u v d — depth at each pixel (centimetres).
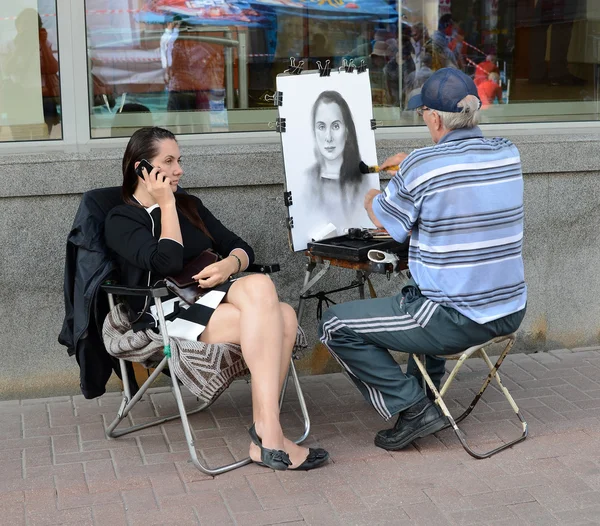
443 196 322
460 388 423
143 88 444
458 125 331
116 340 351
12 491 320
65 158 398
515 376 438
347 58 473
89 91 436
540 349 475
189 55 447
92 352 364
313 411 398
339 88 385
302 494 317
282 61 463
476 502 309
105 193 372
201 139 451
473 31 487
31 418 391
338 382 437
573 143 452
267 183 423
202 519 299
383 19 474
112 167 404
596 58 504
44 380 416
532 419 384
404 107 486
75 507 308
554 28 495
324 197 381
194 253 371
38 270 406
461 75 332
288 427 380
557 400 405
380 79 480
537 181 456
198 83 452
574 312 474
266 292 336
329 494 316
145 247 345
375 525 295
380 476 331
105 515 302
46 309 410
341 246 358
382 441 354
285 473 333
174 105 450
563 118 505
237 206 425
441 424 343
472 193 323
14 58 423
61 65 428
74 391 420
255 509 306
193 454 329
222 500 312
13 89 426
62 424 384
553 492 316
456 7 482
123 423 386
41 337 412
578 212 463
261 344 330
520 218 337
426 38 482
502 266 333
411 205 330
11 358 411
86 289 349
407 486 322
